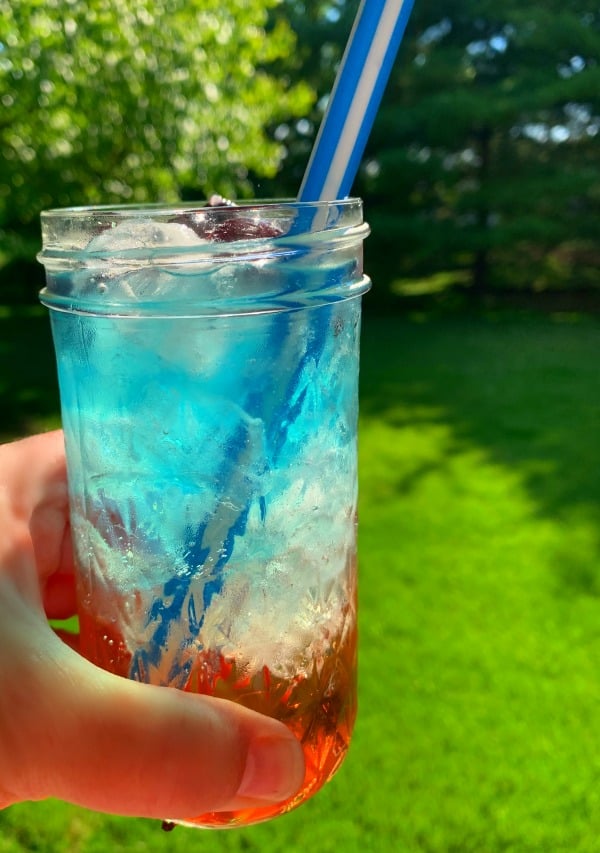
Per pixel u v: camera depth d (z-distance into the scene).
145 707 0.14
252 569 0.14
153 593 0.14
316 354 0.14
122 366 0.14
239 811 0.16
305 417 0.14
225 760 0.14
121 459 0.14
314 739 0.15
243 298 0.13
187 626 0.14
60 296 0.14
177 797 0.14
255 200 0.18
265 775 0.14
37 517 0.21
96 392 0.14
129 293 0.13
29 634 0.15
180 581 0.14
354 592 0.17
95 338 0.14
